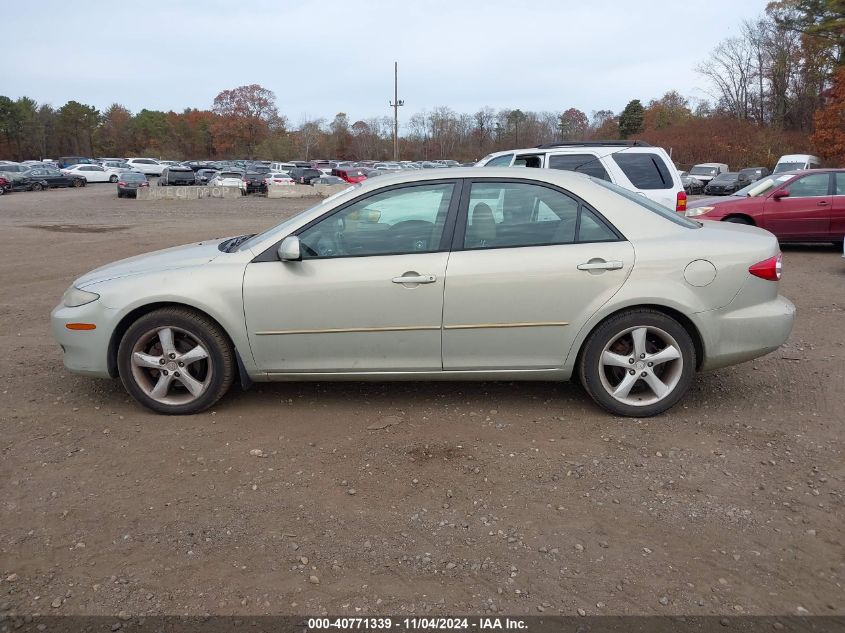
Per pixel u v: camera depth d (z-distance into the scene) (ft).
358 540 9.77
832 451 12.44
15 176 135.03
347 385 16.22
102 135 359.05
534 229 13.61
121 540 9.83
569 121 305.53
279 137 341.82
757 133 181.47
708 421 13.88
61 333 14.37
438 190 13.79
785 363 17.75
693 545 9.57
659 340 13.82
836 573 8.93
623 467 11.88
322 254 13.75
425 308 13.46
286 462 12.22
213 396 14.30
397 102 221.66
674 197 28.73
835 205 36.58
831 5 161.38
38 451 12.73
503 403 14.92
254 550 9.55
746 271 13.42
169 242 49.34
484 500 10.83
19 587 8.79
